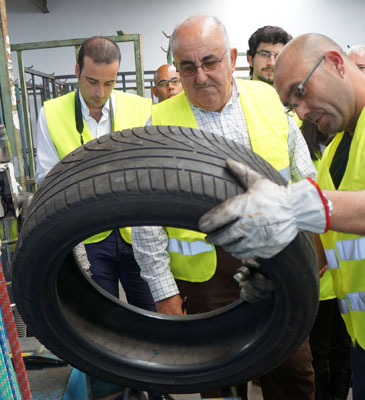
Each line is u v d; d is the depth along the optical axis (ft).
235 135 4.41
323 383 5.81
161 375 3.17
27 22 30.68
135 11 30.60
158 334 3.44
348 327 4.08
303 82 3.24
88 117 6.17
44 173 6.21
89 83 5.60
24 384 2.49
